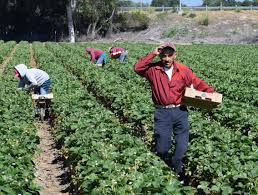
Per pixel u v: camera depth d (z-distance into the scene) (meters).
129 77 23.80
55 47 48.31
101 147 10.23
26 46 52.12
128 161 9.34
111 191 7.72
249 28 74.94
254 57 38.97
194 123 12.91
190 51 44.31
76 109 14.79
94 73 23.64
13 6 77.69
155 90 9.80
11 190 7.48
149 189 7.58
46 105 17.12
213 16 79.75
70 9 73.50
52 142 14.48
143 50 43.75
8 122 12.98
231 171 8.75
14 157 9.97
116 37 79.00
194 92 9.60
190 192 7.75
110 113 14.67
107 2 76.88
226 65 30.75
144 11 87.56
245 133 13.43
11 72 25.28
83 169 9.08
